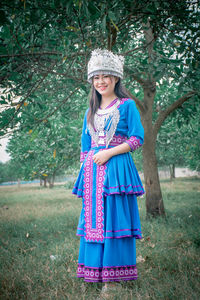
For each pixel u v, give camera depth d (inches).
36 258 119.4
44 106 174.2
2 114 143.6
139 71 152.2
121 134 92.4
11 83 135.6
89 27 115.8
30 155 259.6
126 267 83.7
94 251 85.4
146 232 161.6
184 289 80.0
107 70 90.4
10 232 184.2
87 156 94.0
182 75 121.3
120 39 148.2
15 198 477.7
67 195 479.5
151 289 83.4
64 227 189.6
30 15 102.3
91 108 96.4
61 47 129.9
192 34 129.5
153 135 230.7
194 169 444.5
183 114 218.4
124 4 103.0
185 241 137.7
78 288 88.4
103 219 84.6
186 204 286.5
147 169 228.2
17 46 118.3
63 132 215.2
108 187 85.7
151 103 231.1
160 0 108.3
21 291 86.9
